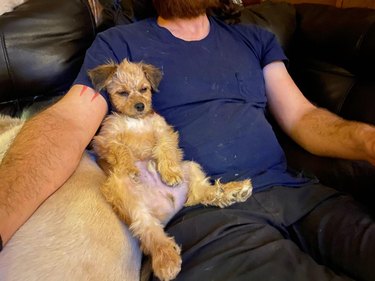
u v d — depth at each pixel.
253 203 1.08
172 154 1.11
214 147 1.16
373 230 1.00
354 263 0.95
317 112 1.35
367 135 1.14
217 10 1.39
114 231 0.90
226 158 1.16
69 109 1.05
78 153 0.98
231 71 1.27
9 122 1.25
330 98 1.48
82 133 1.03
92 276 0.74
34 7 1.31
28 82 1.29
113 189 0.97
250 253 0.90
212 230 0.97
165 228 1.06
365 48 1.38
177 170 1.08
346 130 1.21
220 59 1.27
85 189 0.93
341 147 1.23
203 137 1.17
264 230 0.99
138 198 1.01
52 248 0.73
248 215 1.04
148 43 1.24
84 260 0.75
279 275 0.85
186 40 1.27
